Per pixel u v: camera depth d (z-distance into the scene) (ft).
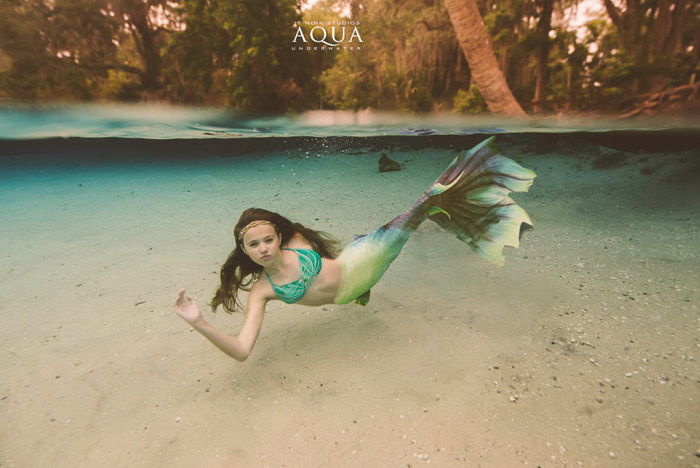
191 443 6.89
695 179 20.06
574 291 11.25
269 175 28.32
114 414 7.62
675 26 29.04
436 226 17.07
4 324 10.97
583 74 32.37
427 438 6.71
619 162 23.95
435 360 8.65
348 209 20.56
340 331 9.91
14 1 34.12
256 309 7.72
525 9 33.50
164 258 15.16
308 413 7.41
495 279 12.26
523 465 6.12
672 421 6.67
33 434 7.20
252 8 36.27
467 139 31.17
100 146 37.37
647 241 14.43
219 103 40.34
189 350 9.52
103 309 11.60
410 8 37.63
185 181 27.78
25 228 19.15
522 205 19.85
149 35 38.68
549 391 7.54
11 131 30.45
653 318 9.70
